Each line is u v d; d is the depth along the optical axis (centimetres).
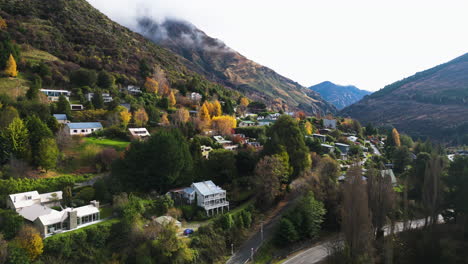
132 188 7488
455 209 6938
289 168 8725
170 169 7619
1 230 5184
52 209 5916
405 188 7606
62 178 7212
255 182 8094
